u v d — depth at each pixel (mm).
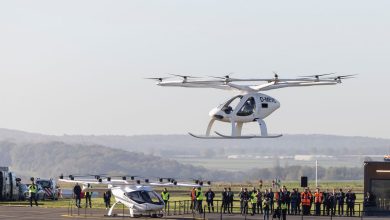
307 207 119125
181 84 102188
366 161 119500
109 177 113375
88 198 128250
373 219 112188
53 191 159875
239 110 102312
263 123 102750
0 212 116000
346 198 123625
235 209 132500
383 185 118625
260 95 103188
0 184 140625
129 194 107188
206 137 102375
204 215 109188
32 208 125375
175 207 124500
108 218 106188
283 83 102938
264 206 105312
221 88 104375
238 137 101312
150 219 105500
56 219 104250
